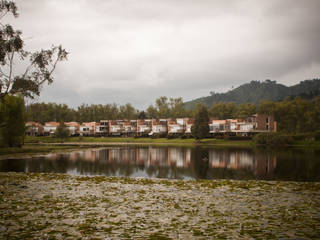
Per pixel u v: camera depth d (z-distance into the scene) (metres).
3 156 46.41
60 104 170.38
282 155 48.81
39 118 150.62
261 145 79.44
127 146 84.56
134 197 14.26
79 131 149.50
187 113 168.12
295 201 13.34
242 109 146.25
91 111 174.38
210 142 95.62
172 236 8.46
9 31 20.80
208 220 10.14
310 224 9.62
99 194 15.05
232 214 10.97
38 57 22.45
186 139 110.19
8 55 21.20
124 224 9.66
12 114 52.97
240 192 15.70
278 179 24.83
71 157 46.53
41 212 11.17
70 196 14.46
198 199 13.77
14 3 20.83
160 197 14.27
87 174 28.44
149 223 9.78
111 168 33.50
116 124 146.88
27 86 22.08
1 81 21.14
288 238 8.27
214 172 29.86
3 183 18.77
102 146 83.00
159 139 117.62
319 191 16.00
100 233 8.73
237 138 94.44
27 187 17.28
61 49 23.36
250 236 8.45
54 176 22.80
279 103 135.25
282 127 126.00
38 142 103.25
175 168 33.50
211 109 162.75
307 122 120.75
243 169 31.89
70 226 9.43
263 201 13.32
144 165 36.66
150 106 178.75
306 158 43.31
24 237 8.36
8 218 10.33
